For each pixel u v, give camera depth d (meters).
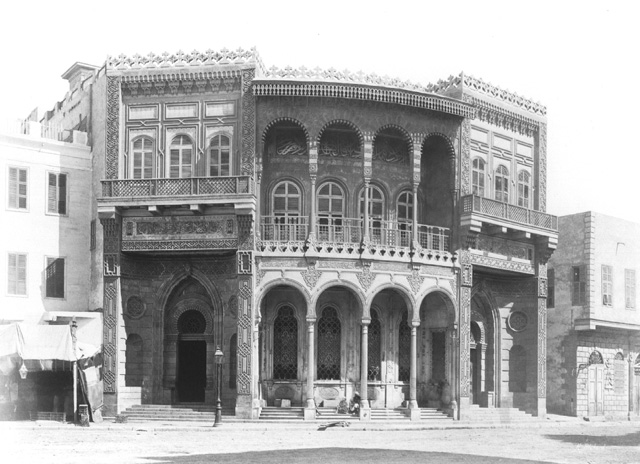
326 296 43.88
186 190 41.16
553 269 55.16
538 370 48.47
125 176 43.28
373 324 44.81
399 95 42.59
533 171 50.50
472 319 48.56
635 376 57.44
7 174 43.12
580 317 53.09
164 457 25.88
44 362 39.53
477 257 45.62
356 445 31.20
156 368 43.31
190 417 40.69
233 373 42.94
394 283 42.53
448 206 45.59
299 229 42.69
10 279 42.69
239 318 40.81
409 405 42.75
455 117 45.31
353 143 45.09
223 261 43.47
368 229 42.44
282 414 40.88
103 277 41.94
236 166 42.56
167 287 43.84
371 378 44.41
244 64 42.50
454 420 43.25
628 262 56.53
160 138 43.25
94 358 41.12
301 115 42.31
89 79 47.53
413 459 26.48
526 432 40.22
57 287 44.00
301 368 43.25
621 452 30.33
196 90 43.25
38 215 43.78
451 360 44.34
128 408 41.62
